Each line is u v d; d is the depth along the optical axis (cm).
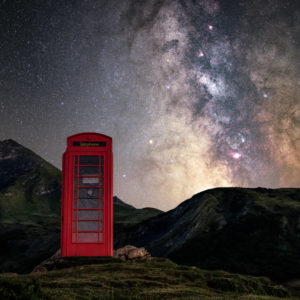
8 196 9044
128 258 1988
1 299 974
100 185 1788
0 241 6931
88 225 1766
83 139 1811
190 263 4384
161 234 5612
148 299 1237
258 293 1611
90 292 1237
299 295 3025
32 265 5975
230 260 4222
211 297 1298
